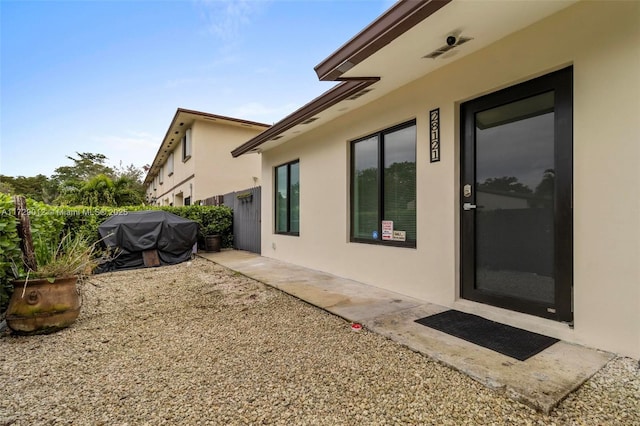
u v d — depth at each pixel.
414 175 4.00
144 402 1.86
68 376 2.19
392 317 3.18
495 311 3.01
